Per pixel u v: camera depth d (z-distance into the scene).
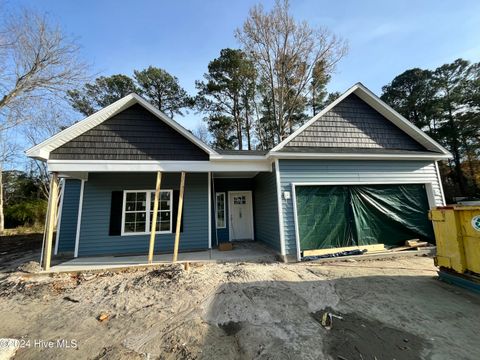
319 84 18.19
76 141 6.77
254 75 18.39
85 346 2.88
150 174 8.23
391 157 7.46
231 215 10.09
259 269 5.57
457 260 4.39
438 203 7.86
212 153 7.04
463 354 2.56
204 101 19.62
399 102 26.34
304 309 3.66
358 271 5.50
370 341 2.83
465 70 23.72
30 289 4.81
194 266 6.10
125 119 7.23
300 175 7.09
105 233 7.67
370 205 7.50
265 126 20.75
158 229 8.00
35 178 22.16
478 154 21.62
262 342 2.84
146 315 3.61
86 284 5.09
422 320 3.29
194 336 3.00
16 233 15.20
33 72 11.93
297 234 6.66
